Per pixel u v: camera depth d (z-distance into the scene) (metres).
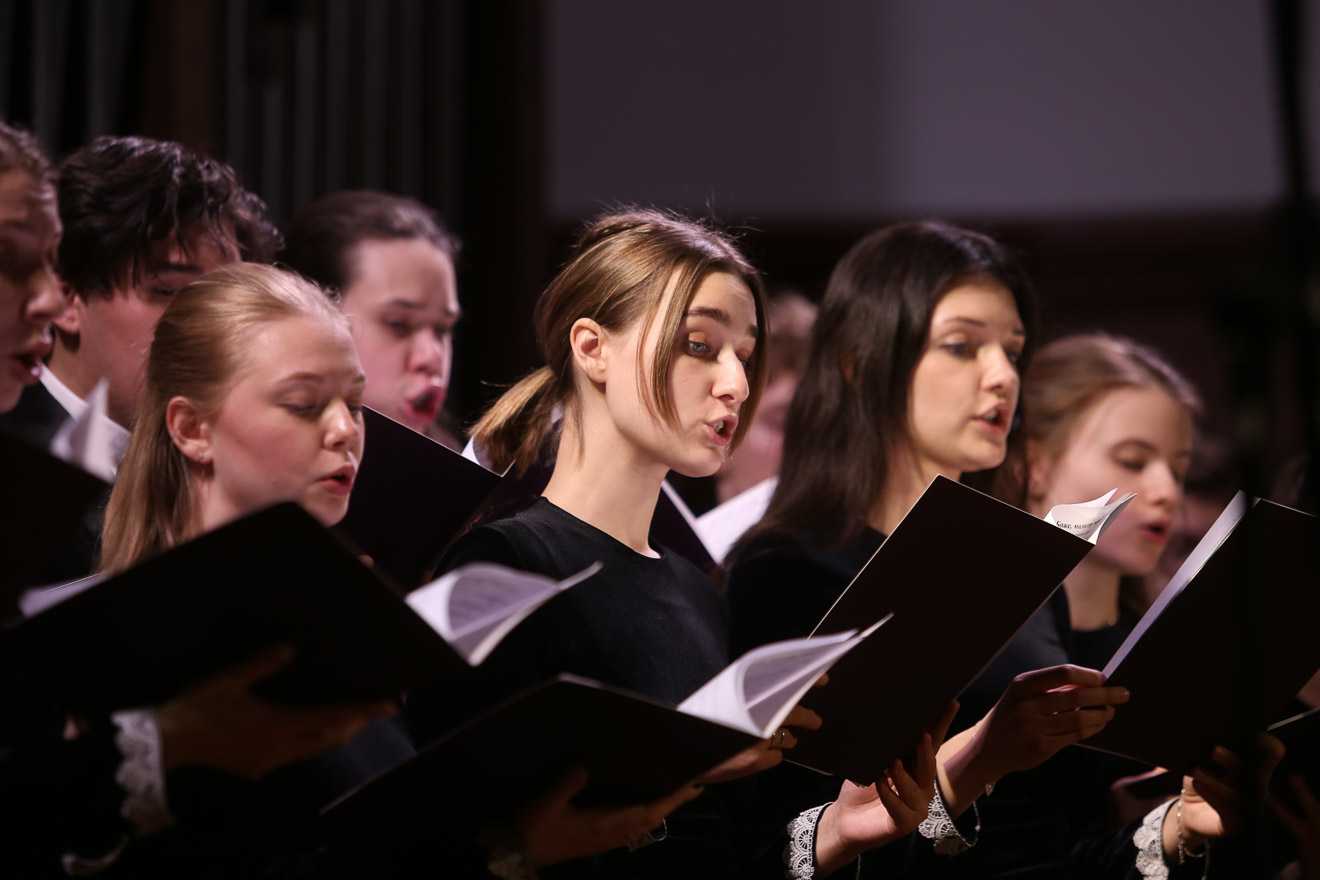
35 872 2.46
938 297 4.19
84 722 2.70
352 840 2.75
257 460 2.89
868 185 10.43
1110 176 10.30
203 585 2.30
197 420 2.92
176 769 2.69
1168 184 10.23
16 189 2.67
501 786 2.69
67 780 2.44
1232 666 3.53
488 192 8.80
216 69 7.60
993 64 10.38
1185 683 3.54
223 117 7.64
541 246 8.91
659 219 3.58
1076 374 5.05
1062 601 4.59
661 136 10.36
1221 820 3.76
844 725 3.25
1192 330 10.43
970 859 3.81
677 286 3.33
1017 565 3.14
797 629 3.94
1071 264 10.52
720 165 10.41
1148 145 10.27
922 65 10.43
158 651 2.40
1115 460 4.91
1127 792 4.39
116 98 7.19
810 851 3.62
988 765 3.57
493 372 8.81
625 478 3.44
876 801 3.59
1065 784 4.43
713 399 3.34
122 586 2.25
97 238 3.62
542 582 2.55
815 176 10.45
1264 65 9.99
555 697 2.46
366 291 4.86
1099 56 10.28
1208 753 3.69
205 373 2.91
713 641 3.53
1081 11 10.30
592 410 3.44
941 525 3.03
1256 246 10.09
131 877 2.59
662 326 3.31
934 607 3.14
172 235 3.67
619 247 3.44
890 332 4.18
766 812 3.82
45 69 6.79
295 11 7.92
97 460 2.32
